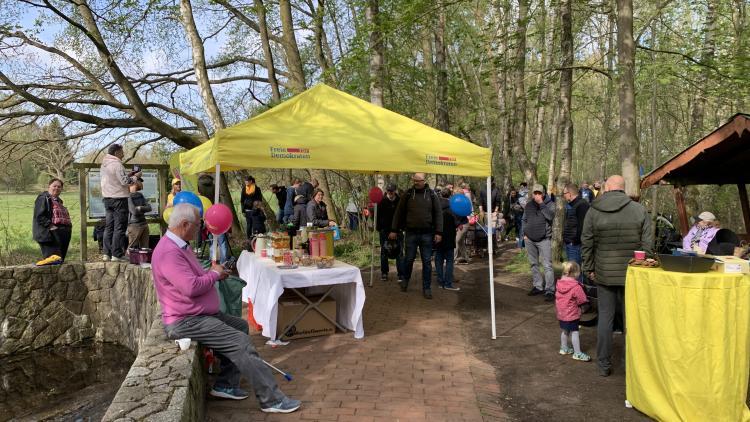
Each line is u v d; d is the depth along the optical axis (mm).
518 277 10523
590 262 4941
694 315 3633
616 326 6242
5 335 8352
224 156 5379
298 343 5930
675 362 3719
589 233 4863
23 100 13664
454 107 20750
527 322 6973
